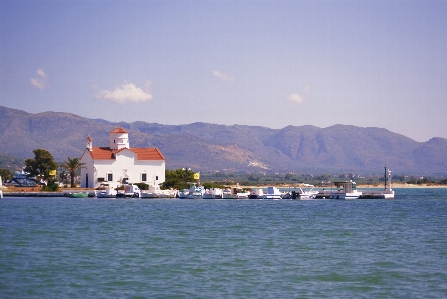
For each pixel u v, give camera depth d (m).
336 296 47.56
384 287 50.34
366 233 84.50
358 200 170.75
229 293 48.25
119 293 48.09
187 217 109.81
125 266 58.25
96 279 52.66
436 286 50.72
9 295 47.50
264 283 51.56
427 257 63.75
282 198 175.25
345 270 56.78
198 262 60.44
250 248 69.75
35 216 109.75
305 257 63.59
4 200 159.50
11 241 74.69
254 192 175.38
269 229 89.44
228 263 59.97
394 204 151.75
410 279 53.19
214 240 76.56
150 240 76.38
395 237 80.00
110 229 88.62
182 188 187.62
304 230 88.19
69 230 87.06
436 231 87.12
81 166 190.00
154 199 168.62
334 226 93.94
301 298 46.94
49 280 52.25
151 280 52.41
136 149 188.88
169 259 62.06
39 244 72.19
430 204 152.00
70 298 46.66
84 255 64.25
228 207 137.25
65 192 176.88
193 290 49.09
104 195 170.50
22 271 55.72
